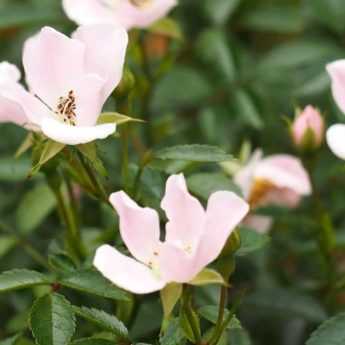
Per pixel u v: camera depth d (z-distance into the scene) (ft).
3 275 2.33
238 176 2.81
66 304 2.30
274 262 2.88
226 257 2.27
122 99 2.47
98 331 2.61
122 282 2.21
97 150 2.37
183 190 2.25
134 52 2.83
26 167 2.76
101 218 2.82
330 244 2.71
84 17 2.70
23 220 2.75
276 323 2.81
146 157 2.46
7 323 2.84
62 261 2.46
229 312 2.34
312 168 2.68
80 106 2.36
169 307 2.24
